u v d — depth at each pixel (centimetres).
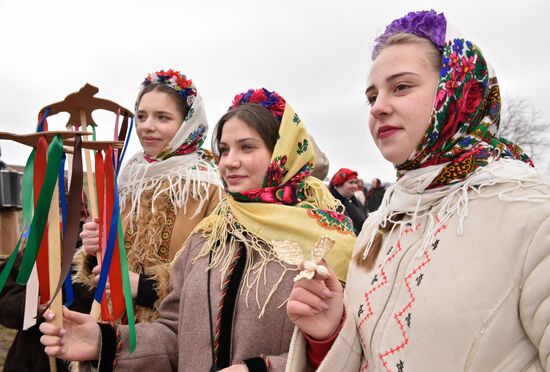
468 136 97
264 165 150
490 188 88
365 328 98
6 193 436
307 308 100
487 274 81
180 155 208
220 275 142
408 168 102
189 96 212
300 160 154
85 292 186
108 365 137
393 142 98
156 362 144
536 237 78
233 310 134
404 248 97
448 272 86
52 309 125
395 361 89
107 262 133
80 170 120
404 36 100
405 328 89
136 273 184
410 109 96
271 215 143
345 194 445
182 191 192
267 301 130
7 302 187
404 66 97
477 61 99
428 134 95
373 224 114
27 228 121
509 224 82
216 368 129
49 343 125
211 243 150
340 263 136
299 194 152
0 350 354
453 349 81
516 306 79
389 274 97
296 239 139
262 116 152
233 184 151
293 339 107
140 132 212
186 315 142
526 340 80
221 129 162
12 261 121
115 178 136
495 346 79
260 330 129
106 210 136
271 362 118
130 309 137
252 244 142
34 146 123
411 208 99
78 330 135
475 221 87
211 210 192
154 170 200
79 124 152
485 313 80
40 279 127
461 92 96
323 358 105
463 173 92
